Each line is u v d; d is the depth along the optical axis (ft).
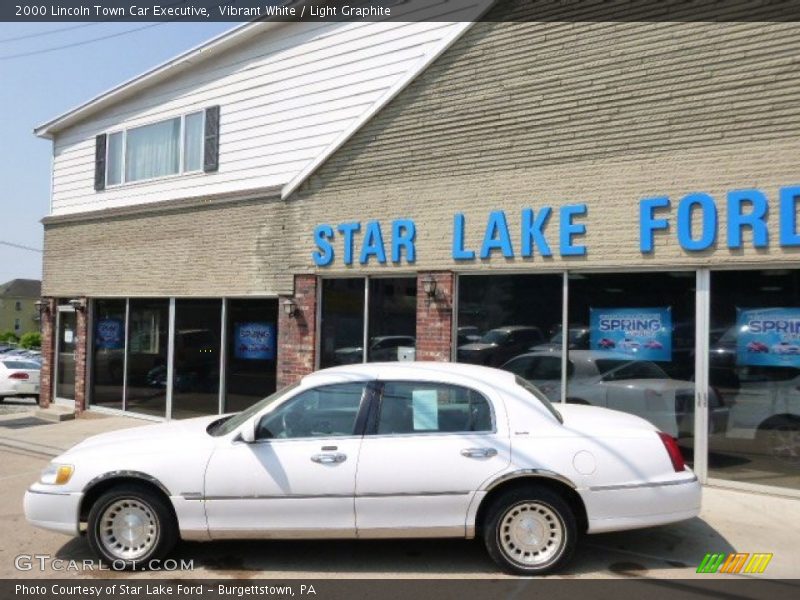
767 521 20.53
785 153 22.68
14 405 62.64
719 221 23.76
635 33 25.67
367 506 16.61
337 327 33.60
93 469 17.35
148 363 42.88
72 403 48.11
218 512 16.89
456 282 29.78
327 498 16.65
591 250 26.22
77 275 47.80
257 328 37.24
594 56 26.53
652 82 25.25
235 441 17.19
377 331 32.12
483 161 29.04
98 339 46.57
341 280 33.63
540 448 16.49
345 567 17.38
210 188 41.70
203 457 17.08
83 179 49.70
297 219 35.09
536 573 16.47
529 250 27.61
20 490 26.17
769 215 22.88
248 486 16.83
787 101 22.74
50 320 49.73
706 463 24.00
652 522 16.31
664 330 25.07
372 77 35.65
